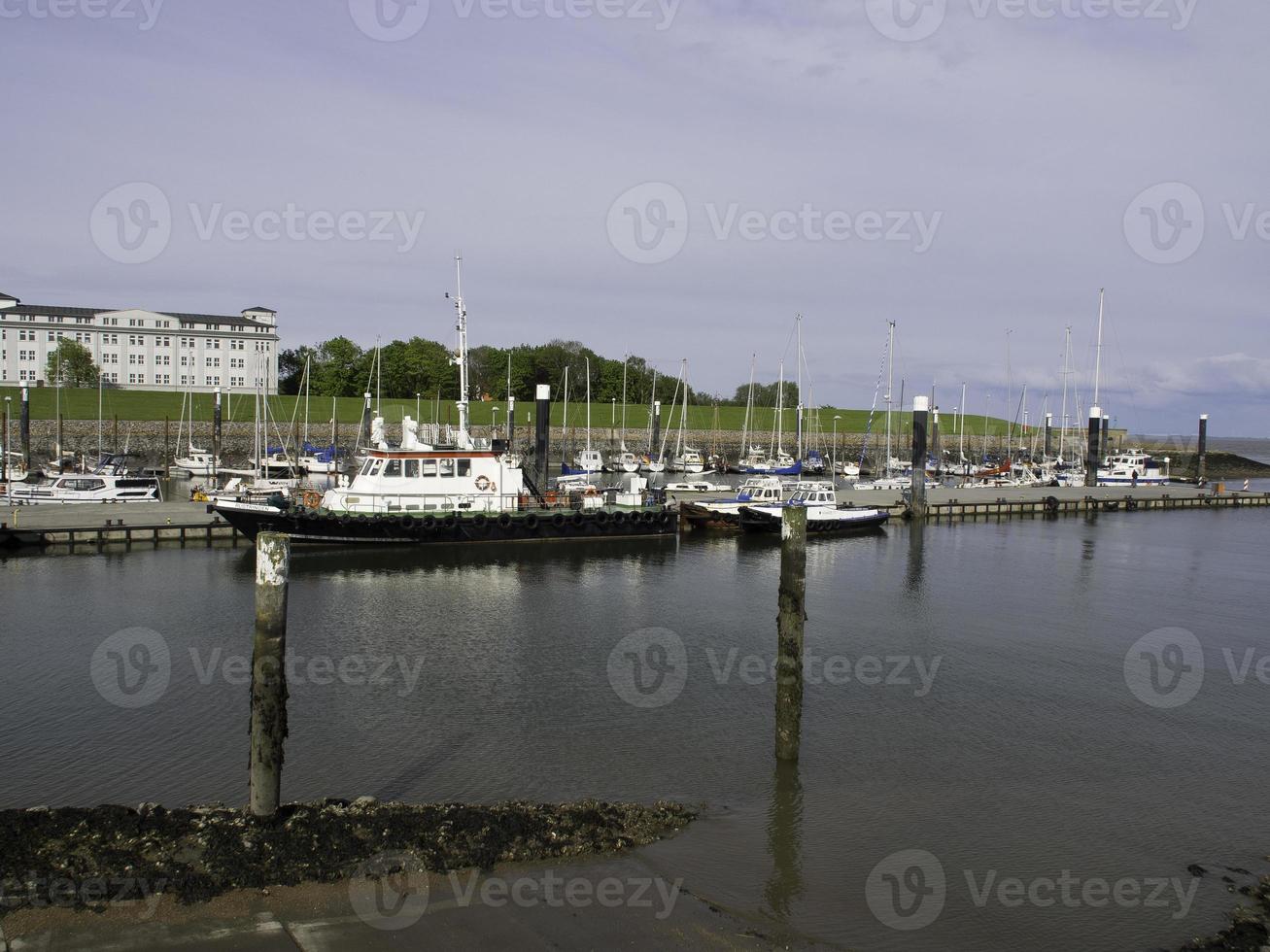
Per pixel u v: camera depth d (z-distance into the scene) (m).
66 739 19.80
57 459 84.06
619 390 158.38
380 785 17.89
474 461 47.84
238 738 20.02
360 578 38.31
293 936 12.21
